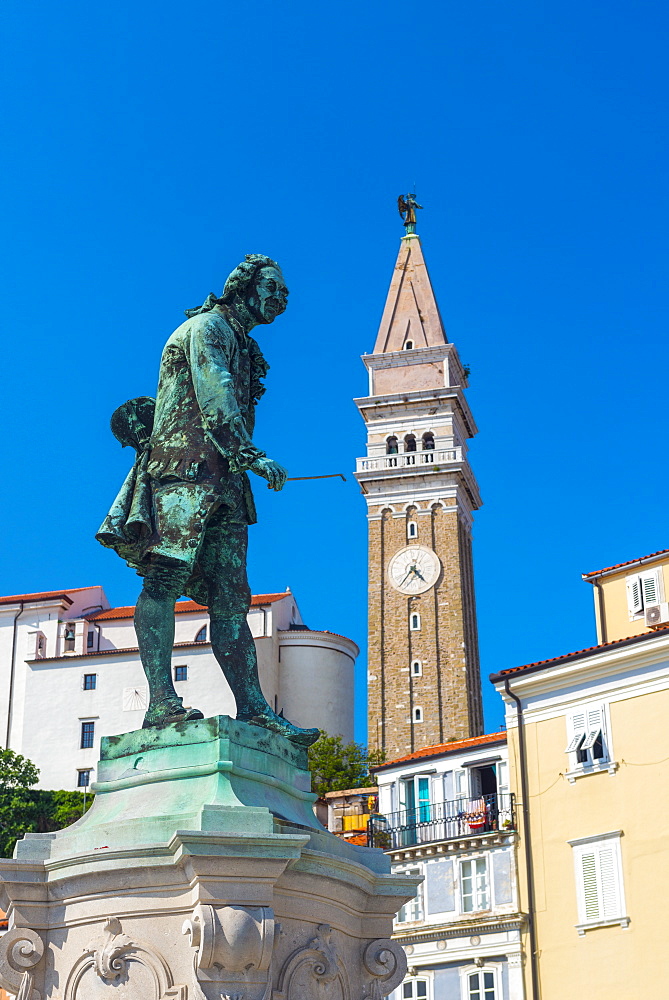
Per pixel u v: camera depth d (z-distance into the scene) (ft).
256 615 291.38
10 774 252.21
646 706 122.31
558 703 129.90
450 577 310.86
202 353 22.97
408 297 347.97
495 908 127.34
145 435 24.27
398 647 305.94
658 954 113.50
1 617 288.92
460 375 348.79
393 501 321.32
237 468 22.33
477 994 125.59
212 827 18.99
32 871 20.26
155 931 19.13
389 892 21.56
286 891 19.71
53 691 276.00
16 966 19.72
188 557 22.45
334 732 290.76
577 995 118.21
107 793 21.26
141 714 270.26
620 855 119.44
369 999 20.98
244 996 18.37
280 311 25.12
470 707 302.04
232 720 20.92
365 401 332.80
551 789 127.75
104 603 312.50
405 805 148.15
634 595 152.76
